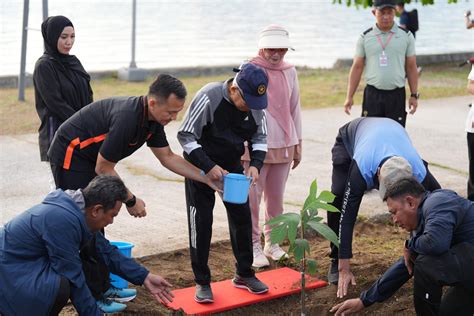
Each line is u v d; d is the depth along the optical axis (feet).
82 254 15.78
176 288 18.80
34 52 60.23
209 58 59.06
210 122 16.97
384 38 26.05
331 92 46.83
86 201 14.67
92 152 16.56
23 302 14.32
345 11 100.01
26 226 14.46
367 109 26.66
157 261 20.21
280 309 18.30
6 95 42.52
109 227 22.52
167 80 15.51
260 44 19.90
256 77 16.30
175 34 74.43
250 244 18.26
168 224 22.94
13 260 14.46
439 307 16.19
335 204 19.01
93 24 80.53
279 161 19.98
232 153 17.42
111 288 17.52
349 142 18.83
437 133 36.45
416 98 27.22
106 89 44.78
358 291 18.95
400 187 15.79
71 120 16.62
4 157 30.71
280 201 20.49
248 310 18.03
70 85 20.24
